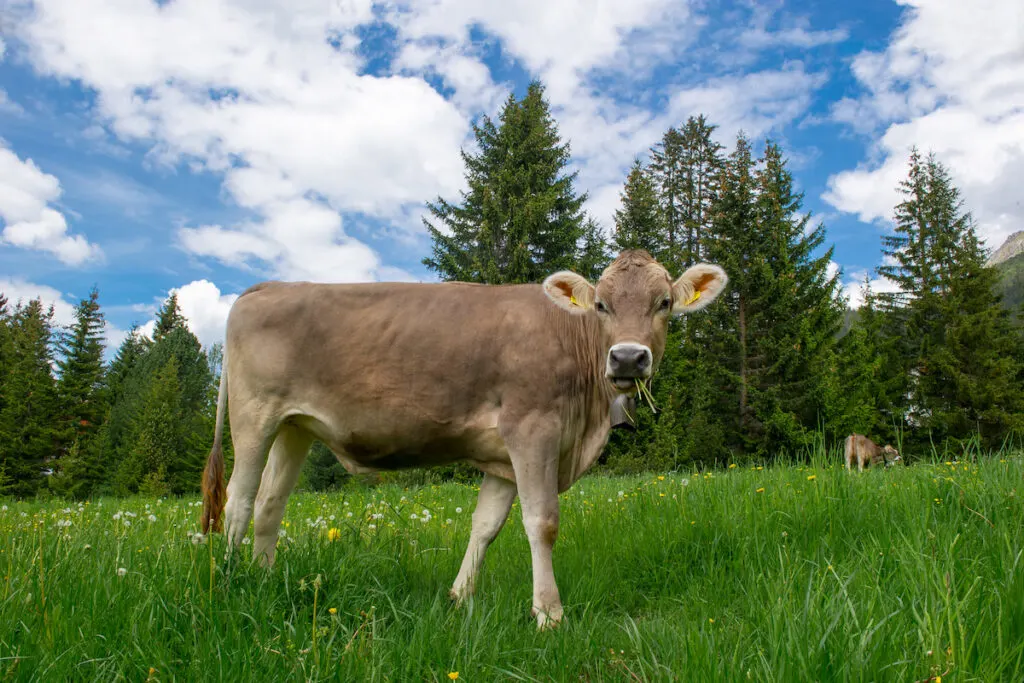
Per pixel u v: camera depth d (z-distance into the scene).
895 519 4.50
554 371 4.11
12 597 2.94
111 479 45.12
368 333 4.35
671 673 2.54
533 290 4.45
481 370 4.17
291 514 8.05
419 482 19.23
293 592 3.62
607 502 6.61
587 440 4.35
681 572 4.55
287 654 2.73
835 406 26.48
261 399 4.44
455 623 3.27
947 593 2.56
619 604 4.25
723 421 28.05
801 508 4.82
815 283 31.17
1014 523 3.85
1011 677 2.31
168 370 55.28
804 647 2.43
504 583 4.43
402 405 4.25
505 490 4.43
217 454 4.54
